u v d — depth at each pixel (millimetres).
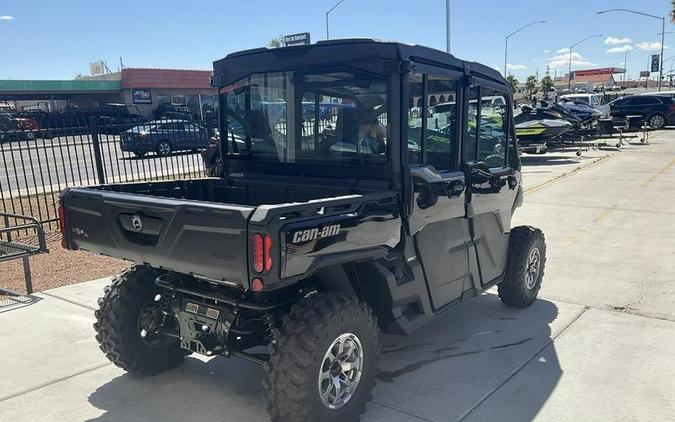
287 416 3002
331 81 3770
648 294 5680
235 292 3355
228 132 4477
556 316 5137
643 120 27344
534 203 10766
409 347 4504
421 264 3824
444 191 3896
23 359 4320
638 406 3578
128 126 12461
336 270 3482
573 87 83562
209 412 3582
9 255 5605
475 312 5273
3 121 23031
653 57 54375
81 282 6246
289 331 3016
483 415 3494
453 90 4008
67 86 42875
